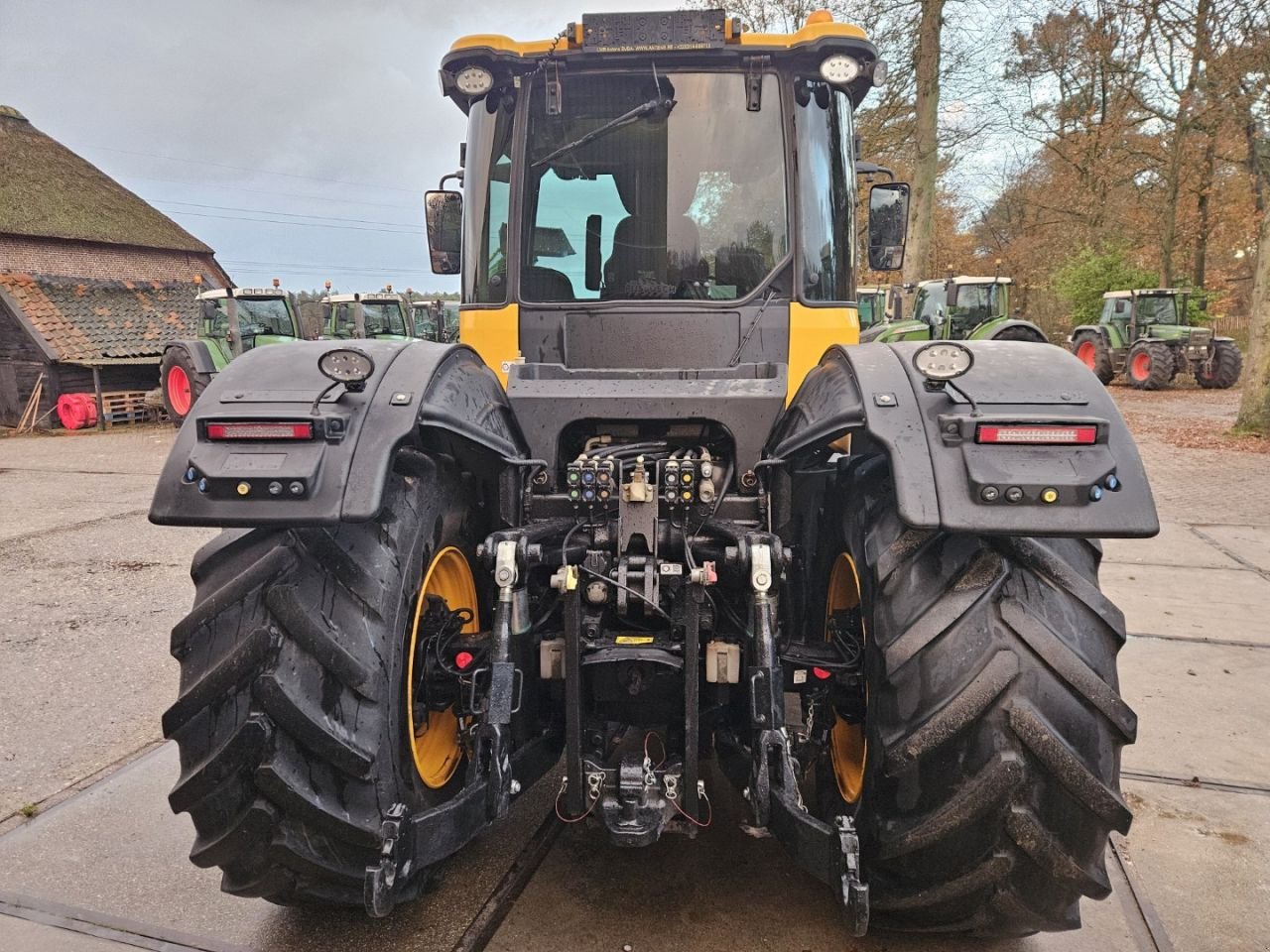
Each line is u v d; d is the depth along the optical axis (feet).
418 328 57.31
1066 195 86.94
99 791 9.93
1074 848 5.94
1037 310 101.50
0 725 11.61
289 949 7.38
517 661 7.26
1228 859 8.70
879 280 84.74
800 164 9.11
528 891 8.12
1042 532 5.63
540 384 8.45
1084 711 5.85
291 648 6.08
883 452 6.14
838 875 6.07
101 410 51.06
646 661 7.20
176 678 13.16
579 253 9.22
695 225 9.12
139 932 7.59
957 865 6.10
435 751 7.79
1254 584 17.81
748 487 8.23
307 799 6.00
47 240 75.10
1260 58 50.19
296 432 5.93
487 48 8.91
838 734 8.09
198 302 48.39
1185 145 75.51
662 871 8.41
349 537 6.41
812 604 8.62
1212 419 44.93
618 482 7.78
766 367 8.75
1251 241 86.12
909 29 53.21
